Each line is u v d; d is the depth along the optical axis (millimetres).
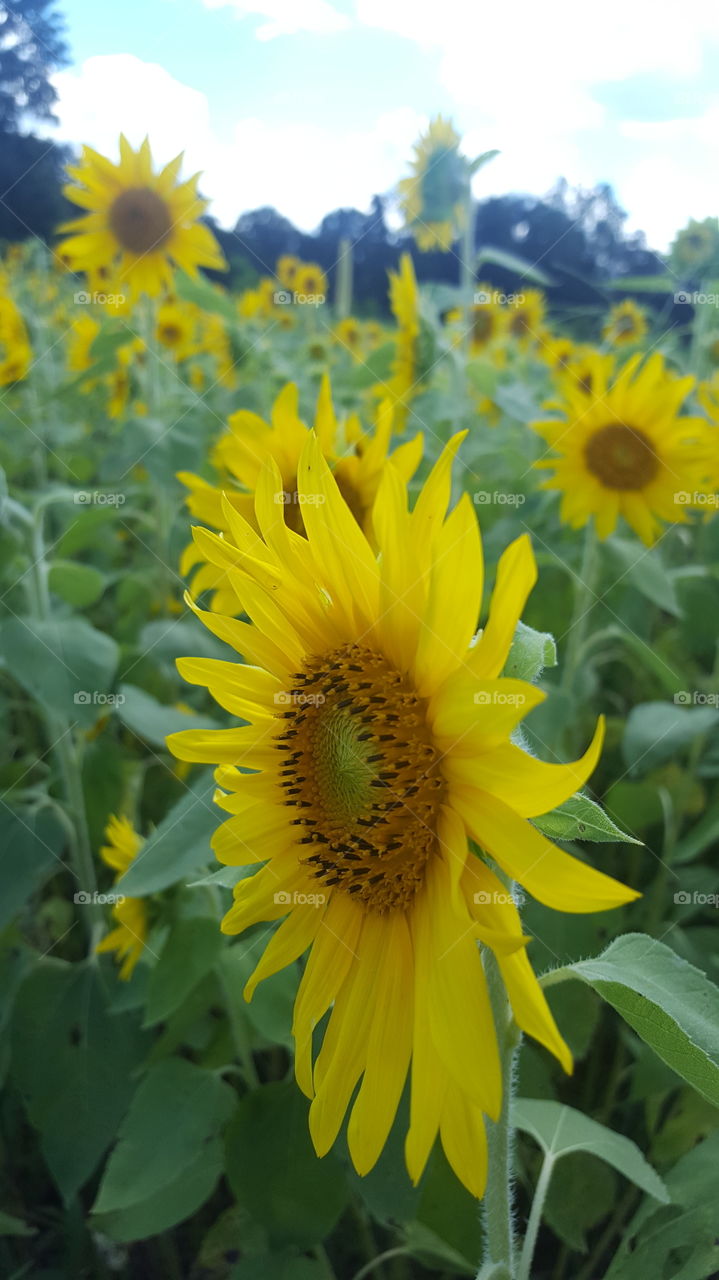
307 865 333
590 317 1650
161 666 778
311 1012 330
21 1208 638
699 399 1005
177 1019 542
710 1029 290
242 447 608
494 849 277
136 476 1232
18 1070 594
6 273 1920
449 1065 279
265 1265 454
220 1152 505
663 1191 400
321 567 333
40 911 781
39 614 722
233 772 342
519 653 286
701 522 1066
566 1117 437
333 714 317
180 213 915
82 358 1368
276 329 1822
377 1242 596
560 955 563
